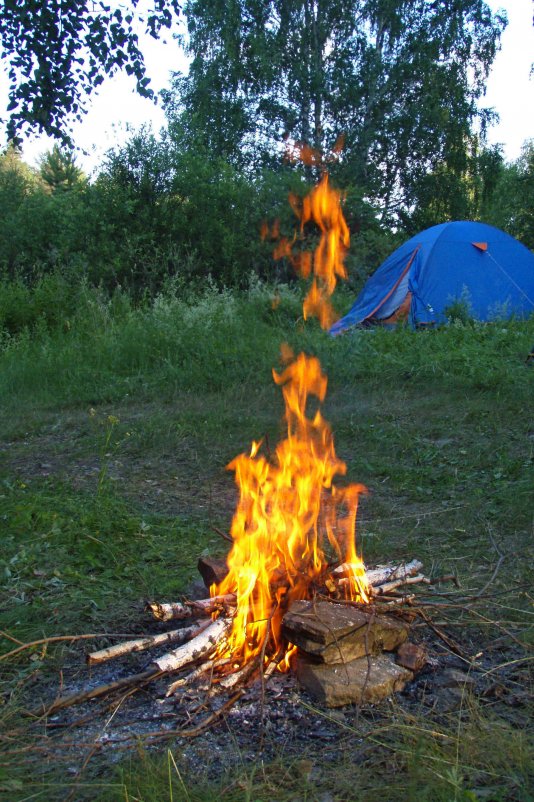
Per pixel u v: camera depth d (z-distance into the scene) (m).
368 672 2.68
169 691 2.77
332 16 23.19
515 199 27.86
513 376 8.31
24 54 11.66
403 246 13.62
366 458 6.30
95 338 11.54
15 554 4.23
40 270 17.91
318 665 2.79
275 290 14.91
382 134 23.97
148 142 17.80
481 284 12.77
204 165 18.11
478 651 3.09
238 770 2.33
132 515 5.02
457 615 3.40
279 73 23.02
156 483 5.90
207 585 3.44
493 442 6.39
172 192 17.66
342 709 2.67
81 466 6.41
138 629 3.34
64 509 5.04
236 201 18.20
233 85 23.56
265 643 2.84
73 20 11.52
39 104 11.76
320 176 22.80
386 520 4.90
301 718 2.61
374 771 2.31
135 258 16.80
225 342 10.64
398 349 10.29
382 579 3.51
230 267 18.02
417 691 2.79
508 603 3.51
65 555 4.22
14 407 8.84
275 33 23.30
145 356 10.42
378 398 8.24
